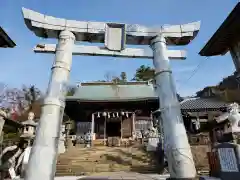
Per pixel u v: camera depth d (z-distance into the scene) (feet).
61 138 59.31
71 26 21.65
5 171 29.19
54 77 18.70
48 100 17.38
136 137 89.71
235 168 17.30
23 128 35.88
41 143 15.72
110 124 104.58
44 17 21.11
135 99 89.61
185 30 23.70
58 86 18.25
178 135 17.74
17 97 147.64
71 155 53.83
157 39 22.79
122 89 105.70
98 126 99.66
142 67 170.81
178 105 19.29
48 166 15.16
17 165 32.04
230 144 18.08
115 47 21.90
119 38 22.36
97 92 102.68
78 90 104.53
